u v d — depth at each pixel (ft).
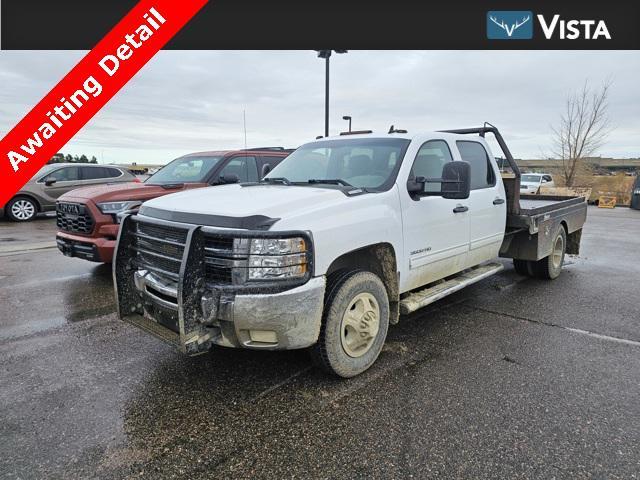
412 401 10.36
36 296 18.54
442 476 7.87
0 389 10.84
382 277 12.72
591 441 8.83
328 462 8.27
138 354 12.87
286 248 9.61
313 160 15.26
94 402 10.28
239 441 8.89
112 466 8.13
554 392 10.78
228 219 9.79
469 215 15.58
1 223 42.70
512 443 8.77
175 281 10.36
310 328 9.98
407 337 14.39
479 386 11.07
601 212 67.97
